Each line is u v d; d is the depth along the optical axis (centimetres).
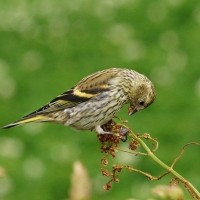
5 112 1780
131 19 2298
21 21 2348
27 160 1582
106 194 1439
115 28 2242
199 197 557
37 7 2447
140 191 1417
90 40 2178
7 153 1598
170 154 1544
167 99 1773
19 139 1662
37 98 1862
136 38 2173
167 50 2072
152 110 1730
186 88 1852
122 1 2397
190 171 1504
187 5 2300
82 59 2067
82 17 2352
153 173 1480
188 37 2138
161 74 1930
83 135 1636
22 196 1477
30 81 1934
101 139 642
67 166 1548
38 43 2184
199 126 1650
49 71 2005
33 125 1686
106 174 585
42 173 1528
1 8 2466
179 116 1709
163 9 2316
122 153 1497
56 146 1620
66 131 1661
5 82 1914
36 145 1638
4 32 2261
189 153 1549
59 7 2431
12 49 2152
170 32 2191
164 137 1630
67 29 2283
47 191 1488
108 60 2039
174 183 565
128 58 2033
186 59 2005
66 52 2109
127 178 1466
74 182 342
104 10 2372
